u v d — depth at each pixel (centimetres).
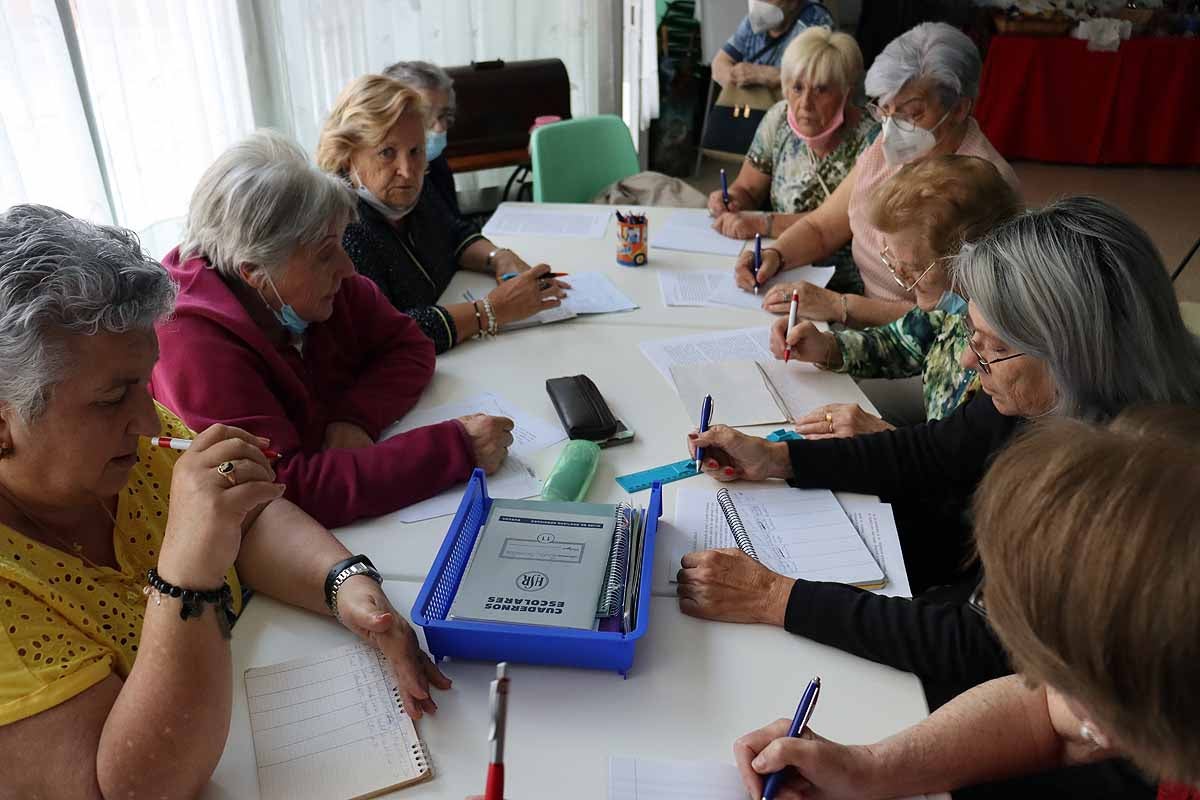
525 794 93
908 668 109
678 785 94
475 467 147
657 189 312
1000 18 534
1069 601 58
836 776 93
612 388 178
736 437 146
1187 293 404
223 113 311
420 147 203
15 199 239
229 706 93
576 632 105
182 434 125
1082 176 536
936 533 165
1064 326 112
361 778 94
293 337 164
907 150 216
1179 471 58
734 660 111
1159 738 59
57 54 246
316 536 123
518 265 238
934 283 159
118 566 108
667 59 493
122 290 89
